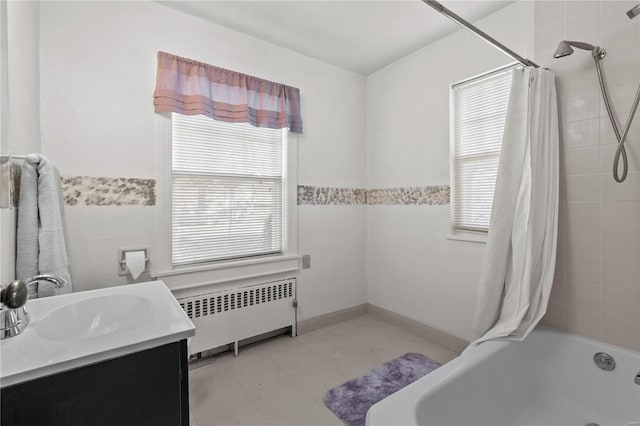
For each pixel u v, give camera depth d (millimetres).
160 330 938
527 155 1646
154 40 2041
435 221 2557
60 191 1524
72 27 1781
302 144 2744
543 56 1801
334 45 2596
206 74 2195
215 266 2268
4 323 897
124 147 1937
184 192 2203
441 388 1291
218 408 1749
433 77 2557
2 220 1142
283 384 1974
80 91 1802
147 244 2012
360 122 3168
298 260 2721
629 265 1503
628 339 1509
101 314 1239
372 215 3158
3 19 1160
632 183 1488
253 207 2516
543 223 1662
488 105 2248
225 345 2418
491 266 1726
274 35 2439
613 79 1528
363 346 2488
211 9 2119
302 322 2744
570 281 1703
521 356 1612
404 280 2826
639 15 1446
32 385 728
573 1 1668
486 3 2049
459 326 2389
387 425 1059
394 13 2160
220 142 2346
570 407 1563
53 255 1337
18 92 1369
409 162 2770
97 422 808
